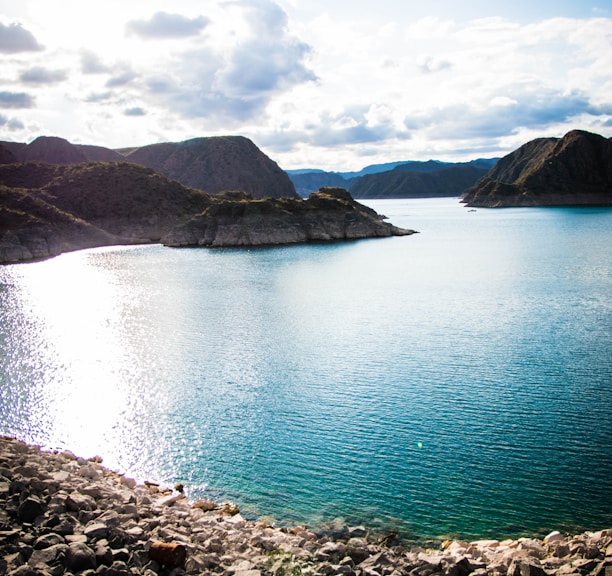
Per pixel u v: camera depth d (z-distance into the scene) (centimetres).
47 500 1911
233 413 3700
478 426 3384
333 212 18475
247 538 2011
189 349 5288
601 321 5894
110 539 1733
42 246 14012
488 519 2442
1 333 5956
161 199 19988
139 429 3469
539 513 2480
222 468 2964
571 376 4203
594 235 17000
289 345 5384
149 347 5375
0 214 14512
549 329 5634
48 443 3284
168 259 13250
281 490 2728
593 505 2525
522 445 3123
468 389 4009
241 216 17262
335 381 4291
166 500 2378
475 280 9112
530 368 4422
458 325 5984
